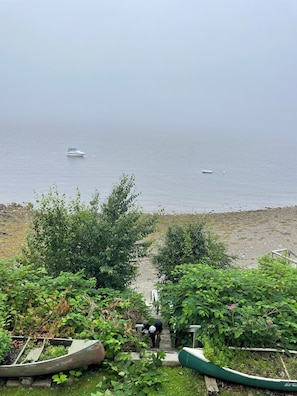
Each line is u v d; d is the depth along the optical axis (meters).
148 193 32.66
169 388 4.32
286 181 41.47
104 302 5.98
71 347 4.50
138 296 6.63
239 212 27.06
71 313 5.16
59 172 42.53
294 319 5.19
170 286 6.14
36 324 4.95
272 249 18.17
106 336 4.88
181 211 27.02
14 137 98.00
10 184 34.94
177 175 42.72
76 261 7.70
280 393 4.32
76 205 9.27
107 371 4.59
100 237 7.74
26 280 6.01
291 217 25.50
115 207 8.58
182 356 4.59
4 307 5.16
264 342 4.91
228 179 41.31
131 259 9.01
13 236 18.73
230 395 4.27
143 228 8.19
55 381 4.23
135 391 4.17
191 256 8.84
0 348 4.20
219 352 4.58
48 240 7.86
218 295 5.46
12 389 4.23
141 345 4.99
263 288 5.68
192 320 5.23
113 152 67.56
